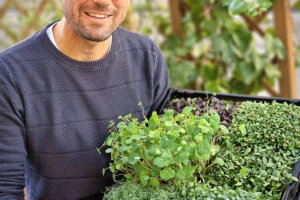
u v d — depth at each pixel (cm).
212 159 119
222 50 240
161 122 120
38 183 132
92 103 126
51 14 318
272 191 111
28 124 120
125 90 133
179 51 250
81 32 113
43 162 126
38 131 121
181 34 258
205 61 258
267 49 237
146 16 278
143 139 108
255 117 126
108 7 110
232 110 137
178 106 144
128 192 108
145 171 110
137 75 137
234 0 154
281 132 121
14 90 117
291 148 117
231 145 121
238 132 122
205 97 149
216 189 107
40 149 124
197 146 106
